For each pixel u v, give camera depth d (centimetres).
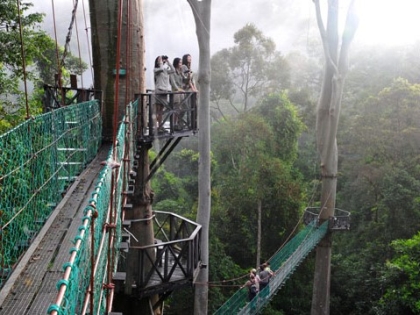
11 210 341
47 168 449
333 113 1296
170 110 765
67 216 437
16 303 285
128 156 501
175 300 1698
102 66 796
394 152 2095
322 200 1356
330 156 1339
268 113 2120
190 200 2278
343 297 1880
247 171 1908
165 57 814
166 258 620
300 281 1920
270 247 1975
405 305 1504
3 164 327
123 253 659
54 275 324
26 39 997
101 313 254
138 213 789
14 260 352
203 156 1005
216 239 1831
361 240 2067
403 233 1834
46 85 728
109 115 791
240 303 966
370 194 2111
